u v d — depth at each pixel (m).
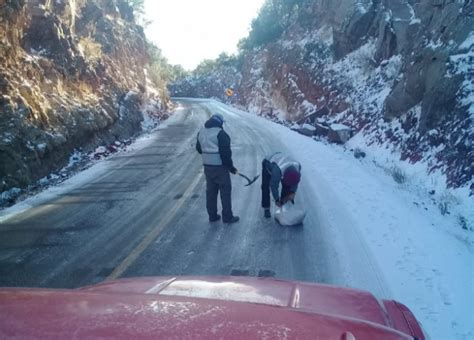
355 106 21.84
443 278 5.18
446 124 12.50
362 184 10.42
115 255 6.28
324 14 33.97
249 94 46.09
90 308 1.48
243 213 8.30
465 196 9.55
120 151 16.80
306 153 15.48
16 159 10.50
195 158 14.66
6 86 11.66
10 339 1.24
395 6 22.33
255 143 18.28
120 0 39.25
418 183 11.65
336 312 2.33
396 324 2.34
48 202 9.38
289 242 6.64
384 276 5.29
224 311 1.52
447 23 15.05
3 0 13.25
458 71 12.88
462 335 3.96
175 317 1.43
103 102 19.09
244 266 5.80
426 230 6.99
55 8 18.22
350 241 6.57
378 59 23.11
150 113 28.77
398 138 15.40
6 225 7.79
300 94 31.36
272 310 1.61
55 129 13.23
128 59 31.81
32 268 5.84
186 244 6.68
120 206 8.95
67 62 17.09
